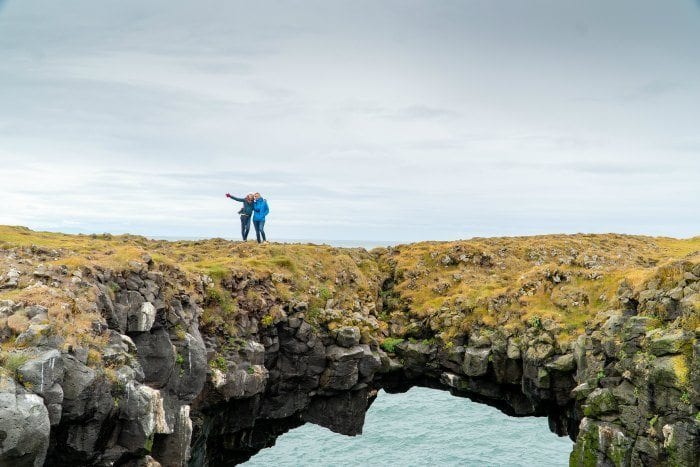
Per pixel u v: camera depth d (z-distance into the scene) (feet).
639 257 179.32
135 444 76.79
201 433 109.60
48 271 85.40
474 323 154.71
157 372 92.84
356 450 170.81
